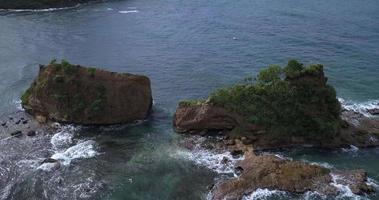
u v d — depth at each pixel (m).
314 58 93.94
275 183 52.06
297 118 61.72
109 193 52.31
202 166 56.84
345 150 60.38
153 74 88.25
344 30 110.88
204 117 63.25
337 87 79.88
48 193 52.41
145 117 68.69
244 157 57.84
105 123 67.00
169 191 52.53
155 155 59.44
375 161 58.00
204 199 51.00
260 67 90.50
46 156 59.53
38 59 97.06
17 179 54.75
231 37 110.19
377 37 104.88
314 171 53.66
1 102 75.31
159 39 110.62
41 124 67.81
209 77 86.12
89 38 112.44
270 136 61.03
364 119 67.38
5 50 102.88
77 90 67.50
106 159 58.78
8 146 61.81
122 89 67.44
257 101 62.97
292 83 63.41
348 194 50.69
